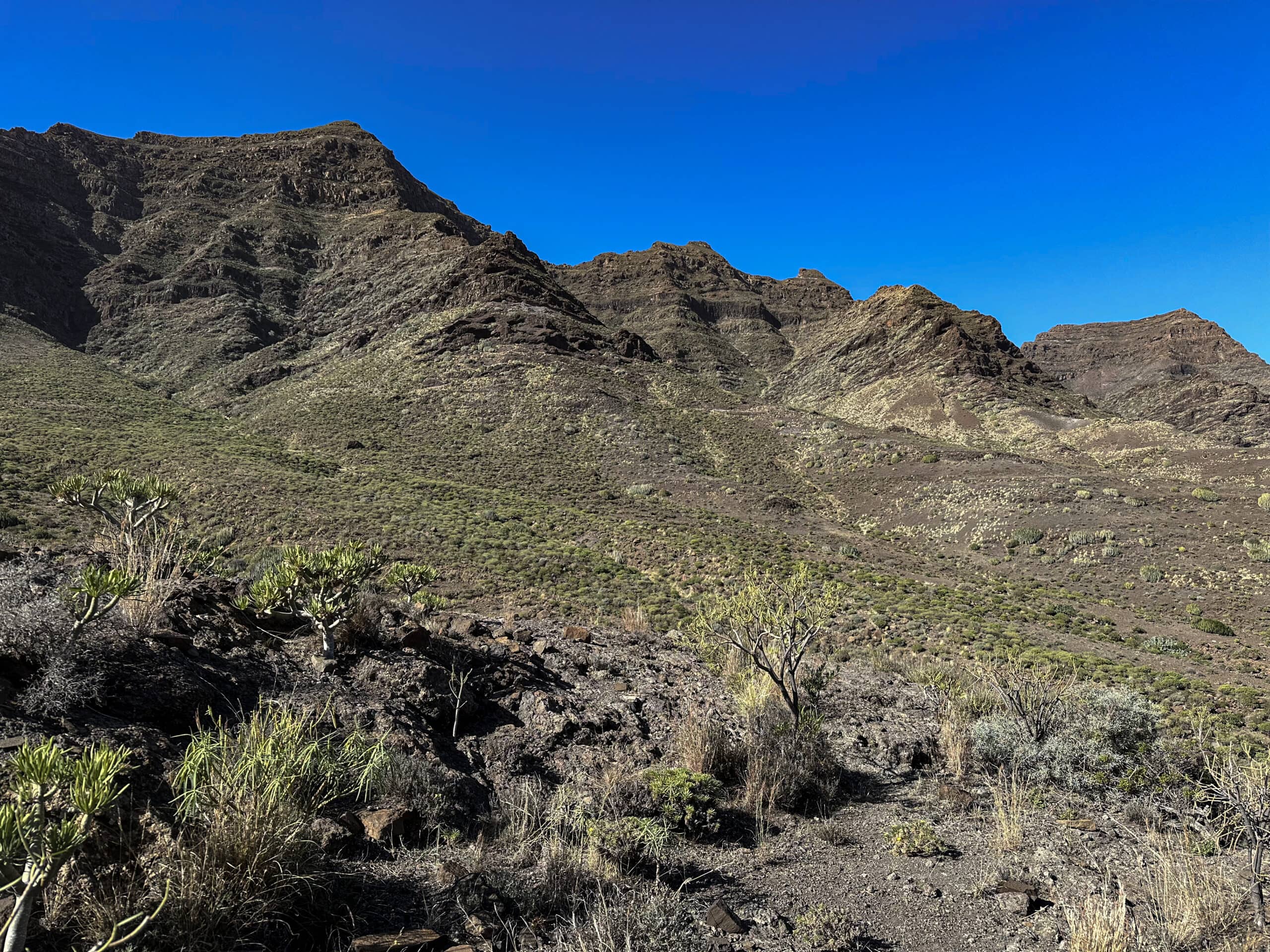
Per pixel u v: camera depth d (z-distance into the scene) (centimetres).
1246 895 379
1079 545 4566
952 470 6438
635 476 6594
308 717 428
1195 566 3922
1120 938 323
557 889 341
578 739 578
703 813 457
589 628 1045
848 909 371
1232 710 1652
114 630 411
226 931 259
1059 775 606
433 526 3578
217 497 3678
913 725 753
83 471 3816
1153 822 515
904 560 4591
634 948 299
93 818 266
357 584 576
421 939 284
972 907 379
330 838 341
